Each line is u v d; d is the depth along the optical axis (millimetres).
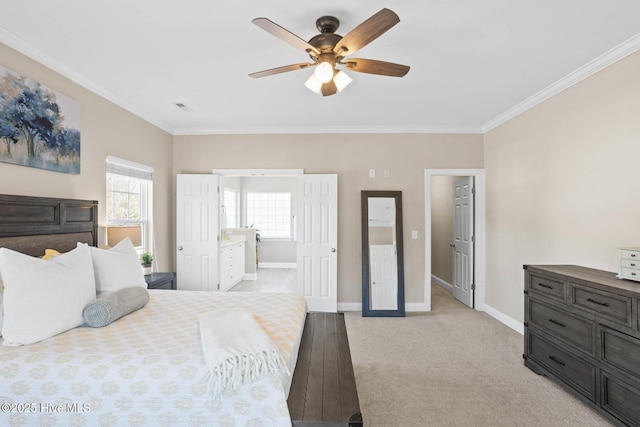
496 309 4410
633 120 2457
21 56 2455
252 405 1436
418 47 2520
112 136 3527
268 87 3322
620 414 2035
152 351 1608
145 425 1440
